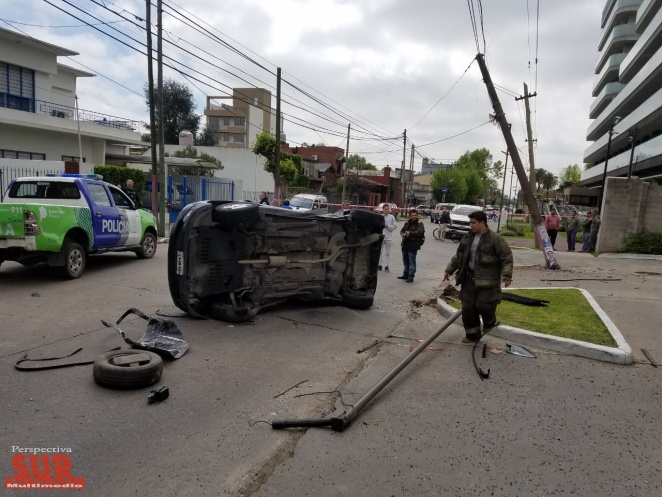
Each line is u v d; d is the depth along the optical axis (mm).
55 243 8617
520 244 23250
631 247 16922
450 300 8383
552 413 4184
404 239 11062
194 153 38469
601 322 6867
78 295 7910
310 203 25188
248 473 3133
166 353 5078
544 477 3211
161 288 8734
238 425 3773
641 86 34156
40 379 4441
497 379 4945
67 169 18312
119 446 3379
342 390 4566
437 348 5961
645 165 30797
